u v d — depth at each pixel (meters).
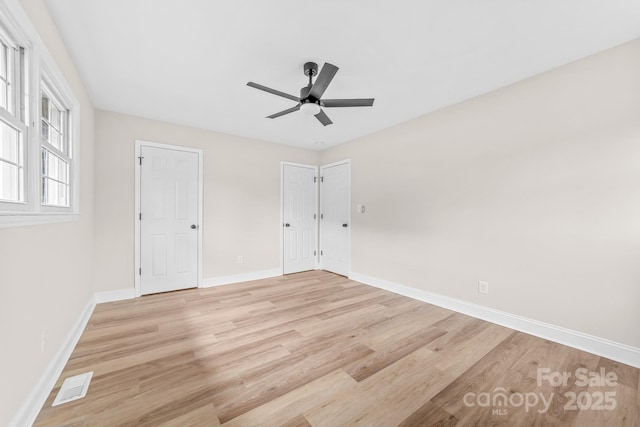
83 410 1.39
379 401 1.48
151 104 2.92
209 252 3.77
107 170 3.04
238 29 1.77
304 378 1.68
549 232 2.20
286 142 4.41
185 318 2.61
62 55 1.84
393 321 2.57
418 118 3.24
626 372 1.75
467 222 2.75
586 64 2.03
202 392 1.54
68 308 1.95
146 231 3.30
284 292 3.50
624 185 1.86
